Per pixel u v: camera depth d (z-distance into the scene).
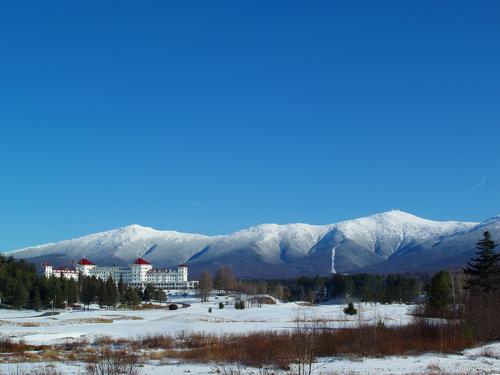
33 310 148.62
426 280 197.38
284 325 84.44
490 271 86.44
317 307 152.12
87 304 165.75
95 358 43.81
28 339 62.28
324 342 49.47
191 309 158.12
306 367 39.47
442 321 59.75
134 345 56.09
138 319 109.38
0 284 154.62
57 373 35.88
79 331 74.81
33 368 39.56
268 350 46.16
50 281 159.75
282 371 37.78
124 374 33.25
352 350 48.00
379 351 48.00
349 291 195.88
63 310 151.88
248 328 78.12
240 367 40.81
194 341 58.81
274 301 198.00
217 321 98.00
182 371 38.38
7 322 91.81
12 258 193.12
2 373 36.72
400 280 199.38
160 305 183.38
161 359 46.03
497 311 57.41
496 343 52.97
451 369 38.19
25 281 156.88
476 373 36.06
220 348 49.34
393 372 36.91
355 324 75.44
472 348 50.19
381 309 125.38
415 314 80.69
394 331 56.03
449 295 85.25
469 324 55.34
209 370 38.97
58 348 53.88
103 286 169.62
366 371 37.44
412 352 47.69
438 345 50.06
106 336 63.84
